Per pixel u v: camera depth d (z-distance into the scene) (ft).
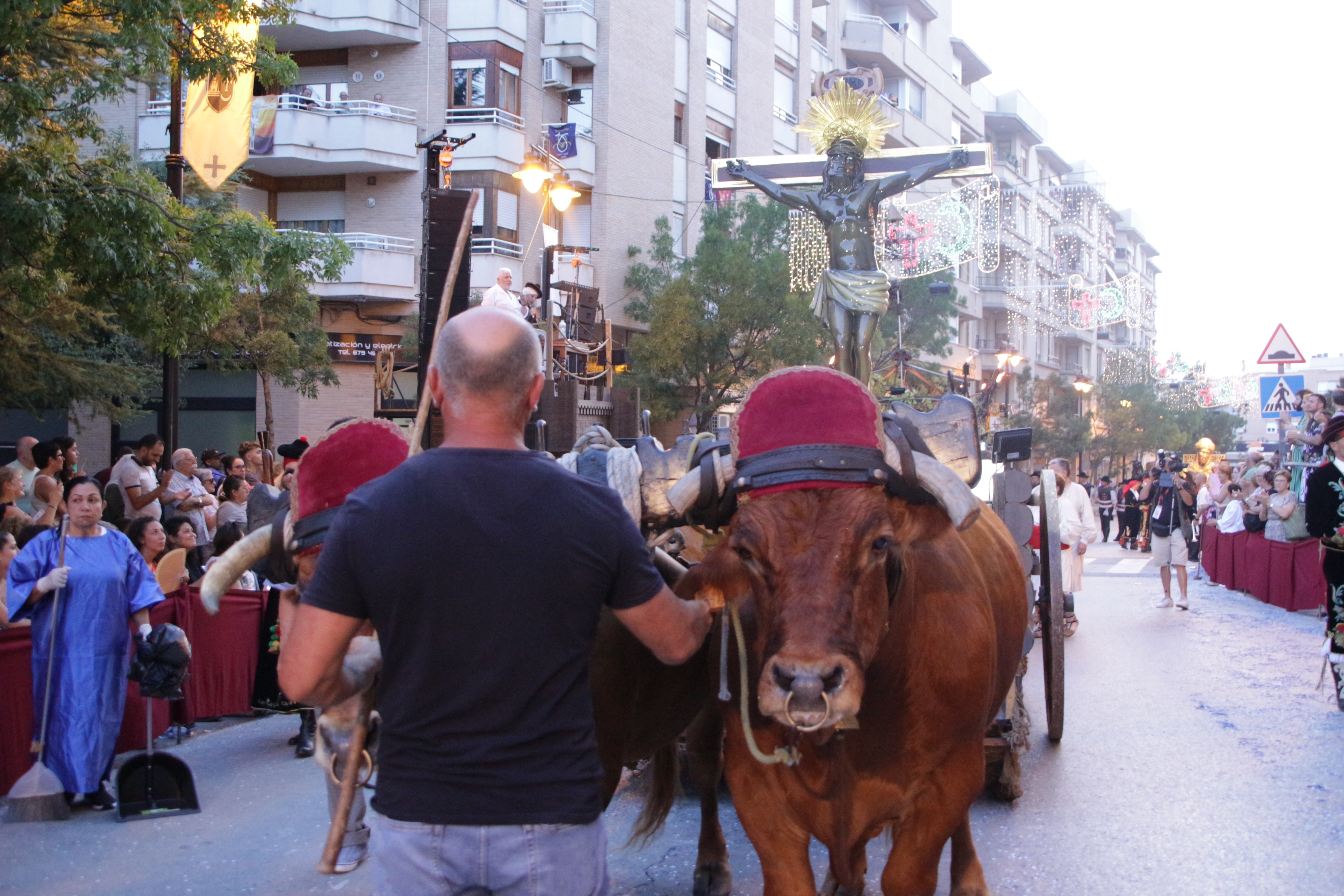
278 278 38.86
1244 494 58.03
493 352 7.98
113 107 92.38
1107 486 106.01
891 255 98.94
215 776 22.67
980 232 106.83
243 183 80.12
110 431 91.20
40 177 33.47
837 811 10.94
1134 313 167.32
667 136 114.42
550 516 7.76
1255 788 20.70
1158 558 48.98
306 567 9.89
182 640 20.35
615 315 105.91
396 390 37.29
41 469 32.22
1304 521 46.78
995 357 169.99
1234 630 41.70
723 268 91.09
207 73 36.29
